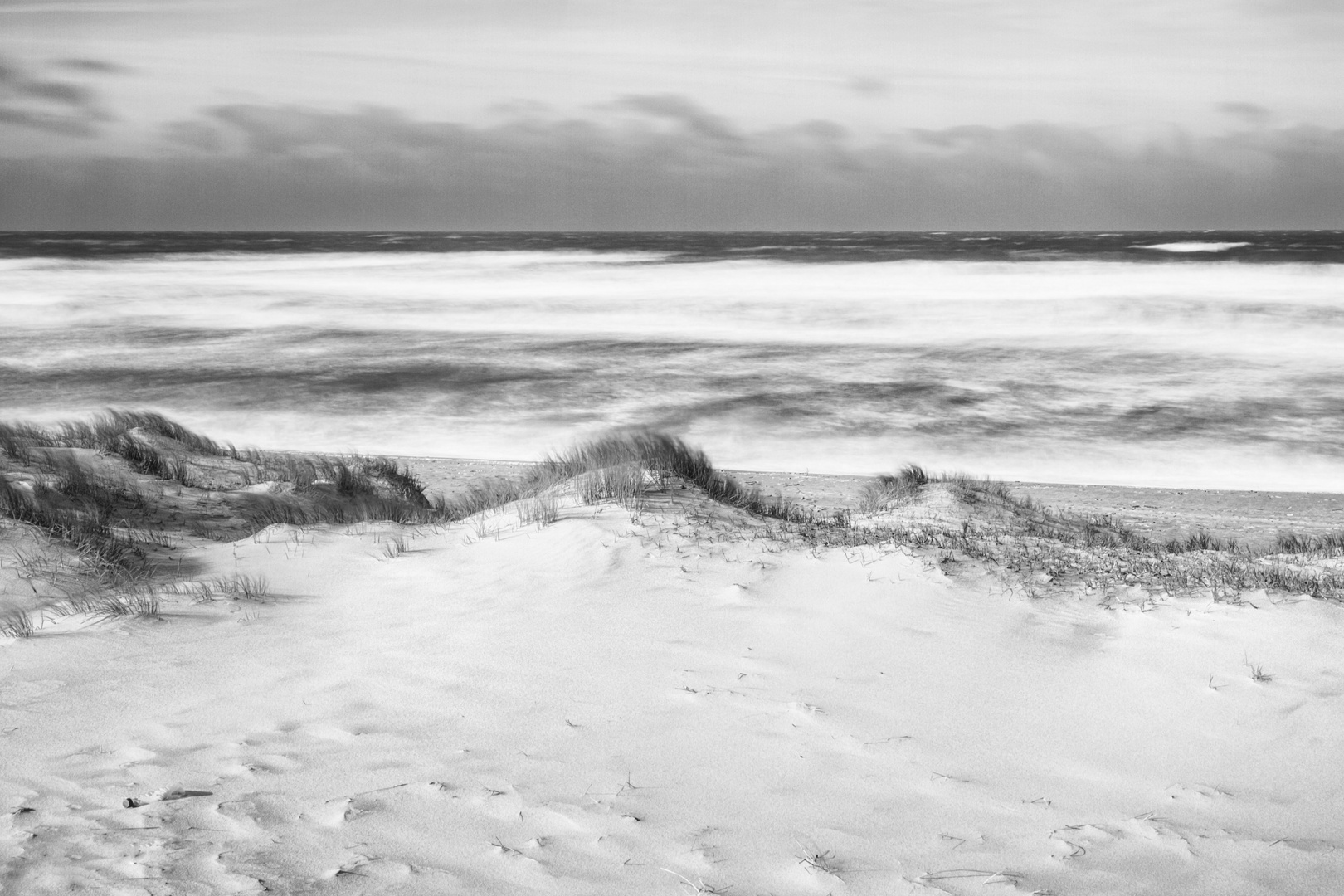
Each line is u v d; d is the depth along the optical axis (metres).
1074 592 6.66
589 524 8.23
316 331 42.44
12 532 8.14
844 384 29.09
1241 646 5.55
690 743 4.50
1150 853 3.57
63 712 4.92
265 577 7.62
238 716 4.88
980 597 6.52
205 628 6.29
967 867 3.46
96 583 7.45
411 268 80.88
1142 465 19.98
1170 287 53.22
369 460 15.54
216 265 83.81
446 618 6.43
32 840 3.57
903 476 12.80
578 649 5.78
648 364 33.03
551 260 94.19
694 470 10.93
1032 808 3.93
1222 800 4.00
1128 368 31.25
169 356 35.19
